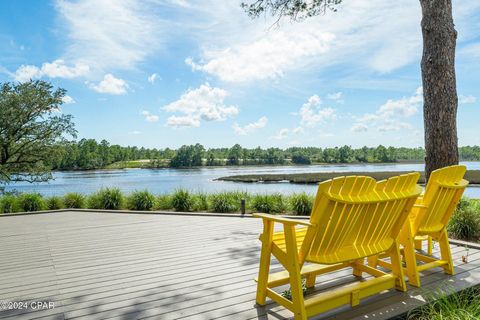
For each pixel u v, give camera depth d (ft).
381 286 7.74
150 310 7.61
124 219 20.92
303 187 77.46
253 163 357.20
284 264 7.01
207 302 7.98
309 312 6.53
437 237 9.86
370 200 6.65
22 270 10.85
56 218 21.56
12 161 63.31
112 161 329.52
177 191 28.86
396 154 402.52
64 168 256.93
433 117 16.99
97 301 8.20
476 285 8.82
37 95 62.64
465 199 18.43
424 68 17.38
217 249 13.17
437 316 6.68
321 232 6.39
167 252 12.82
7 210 26.89
